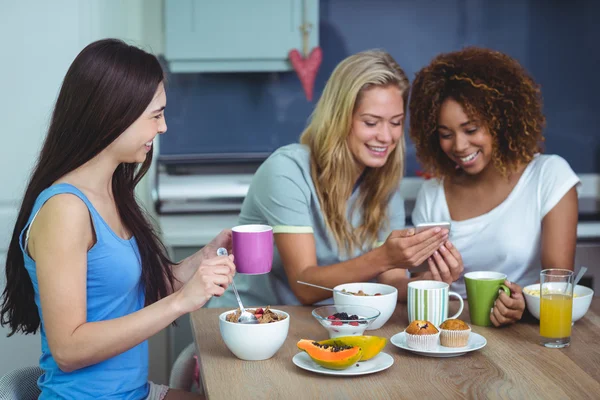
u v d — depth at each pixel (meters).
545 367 1.46
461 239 2.32
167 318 1.41
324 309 1.66
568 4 3.72
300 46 3.38
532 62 3.75
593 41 3.76
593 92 3.79
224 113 3.68
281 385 1.38
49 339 1.40
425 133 2.29
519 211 2.25
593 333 1.68
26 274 1.52
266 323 1.51
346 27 3.67
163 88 1.52
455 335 1.54
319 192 2.06
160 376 3.14
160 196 3.43
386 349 1.59
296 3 3.35
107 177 1.53
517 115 2.16
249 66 3.41
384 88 1.97
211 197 3.46
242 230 1.66
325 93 2.05
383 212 2.13
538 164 2.27
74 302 1.39
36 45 2.83
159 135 3.66
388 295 1.72
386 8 3.67
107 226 1.48
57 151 1.47
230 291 2.26
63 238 1.39
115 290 1.50
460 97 2.14
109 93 1.42
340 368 1.42
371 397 1.32
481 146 2.18
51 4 2.82
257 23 3.35
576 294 1.79
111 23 3.11
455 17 3.70
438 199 2.40
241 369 1.47
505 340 1.64
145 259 1.61
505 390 1.35
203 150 3.69
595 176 3.81
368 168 2.11
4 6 2.80
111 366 1.51
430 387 1.37
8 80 2.83
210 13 3.33
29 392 1.56
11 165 2.84
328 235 2.10
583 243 3.11
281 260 2.11
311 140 2.10
